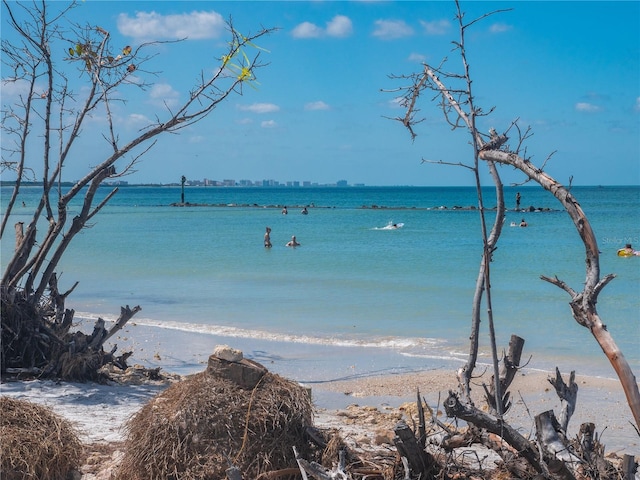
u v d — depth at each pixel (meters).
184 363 12.84
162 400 6.03
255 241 41.81
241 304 19.34
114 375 11.41
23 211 77.19
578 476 5.62
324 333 15.40
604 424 9.15
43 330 11.19
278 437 5.84
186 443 5.70
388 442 7.40
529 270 26.52
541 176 4.59
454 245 37.97
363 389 11.02
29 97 11.70
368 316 17.34
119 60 11.56
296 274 25.97
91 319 17.17
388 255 32.78
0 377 10.56
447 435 6.04
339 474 5.37
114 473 6.24
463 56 5.49
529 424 9.05
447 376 11.66
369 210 90.19
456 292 21.12
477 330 6.29
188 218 72.38
